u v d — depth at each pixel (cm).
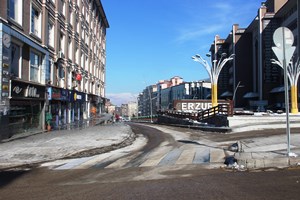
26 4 2267
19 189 777
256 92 8081
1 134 1811
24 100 2234
